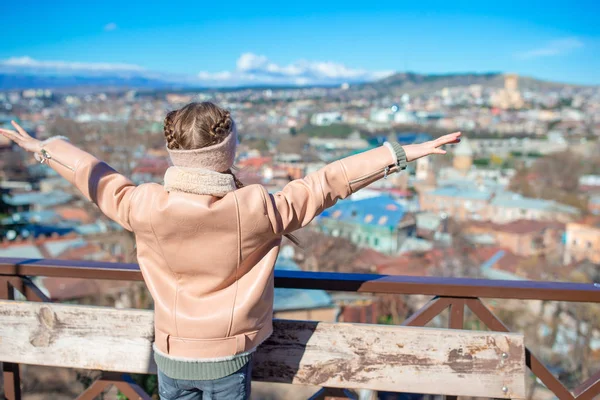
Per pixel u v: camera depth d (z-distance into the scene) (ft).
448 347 5.38
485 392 5.37
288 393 32.68
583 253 113.29
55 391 31.35
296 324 5.50
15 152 181.06
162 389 4.80
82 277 5.98
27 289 6.19
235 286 4.57
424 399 13.51
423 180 178.09
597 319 61.31
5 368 6.21
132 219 4.50
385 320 49.57
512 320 64.95
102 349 5.77
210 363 4.46
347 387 5.52
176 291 4.55
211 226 4.30
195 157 4.27
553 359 59.11
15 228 117.39
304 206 4.55
